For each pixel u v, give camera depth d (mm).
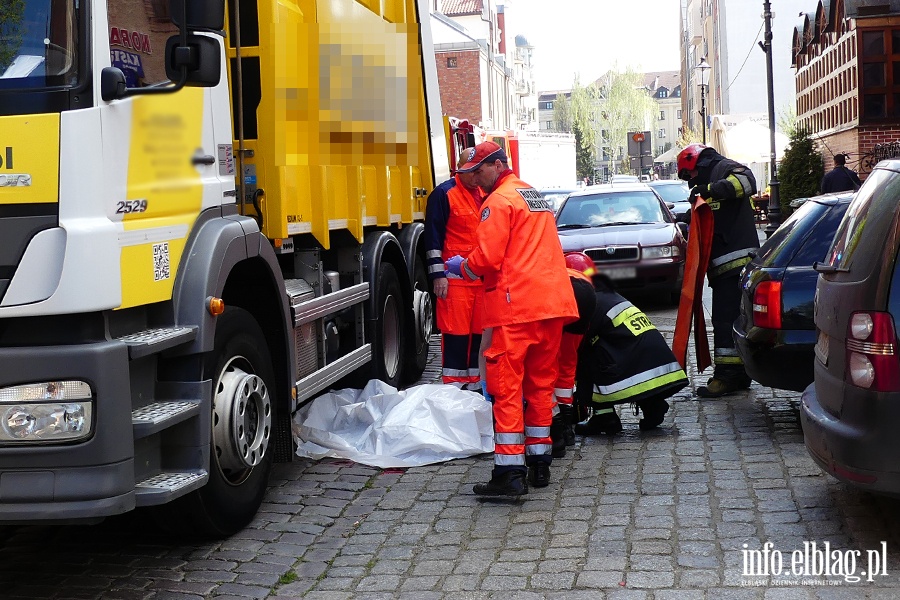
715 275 8320
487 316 5855
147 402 4703
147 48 4605
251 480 5449
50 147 4086
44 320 4172
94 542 5309
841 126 27953
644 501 5629
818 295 5270
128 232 4383
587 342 7129
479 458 6742
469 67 56781
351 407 7121
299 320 6168
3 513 4109
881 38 25328
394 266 8828
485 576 4652
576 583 4488
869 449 4480
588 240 13961
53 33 4152
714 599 4227
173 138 4836
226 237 5074
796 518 5191
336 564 4918
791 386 6805
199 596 4543
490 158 5949
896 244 4453
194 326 4766
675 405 8141
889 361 4422
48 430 4098
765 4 25297
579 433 7352
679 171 8539
